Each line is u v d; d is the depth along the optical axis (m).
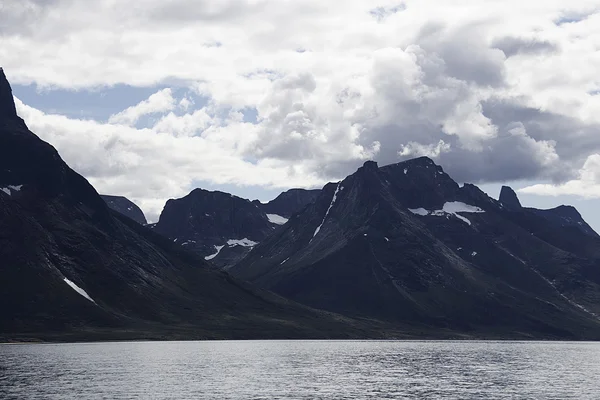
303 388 173.50
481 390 172.38
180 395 159.38
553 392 170.38
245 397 157.00
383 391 168.75
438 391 169.62
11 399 150.38
